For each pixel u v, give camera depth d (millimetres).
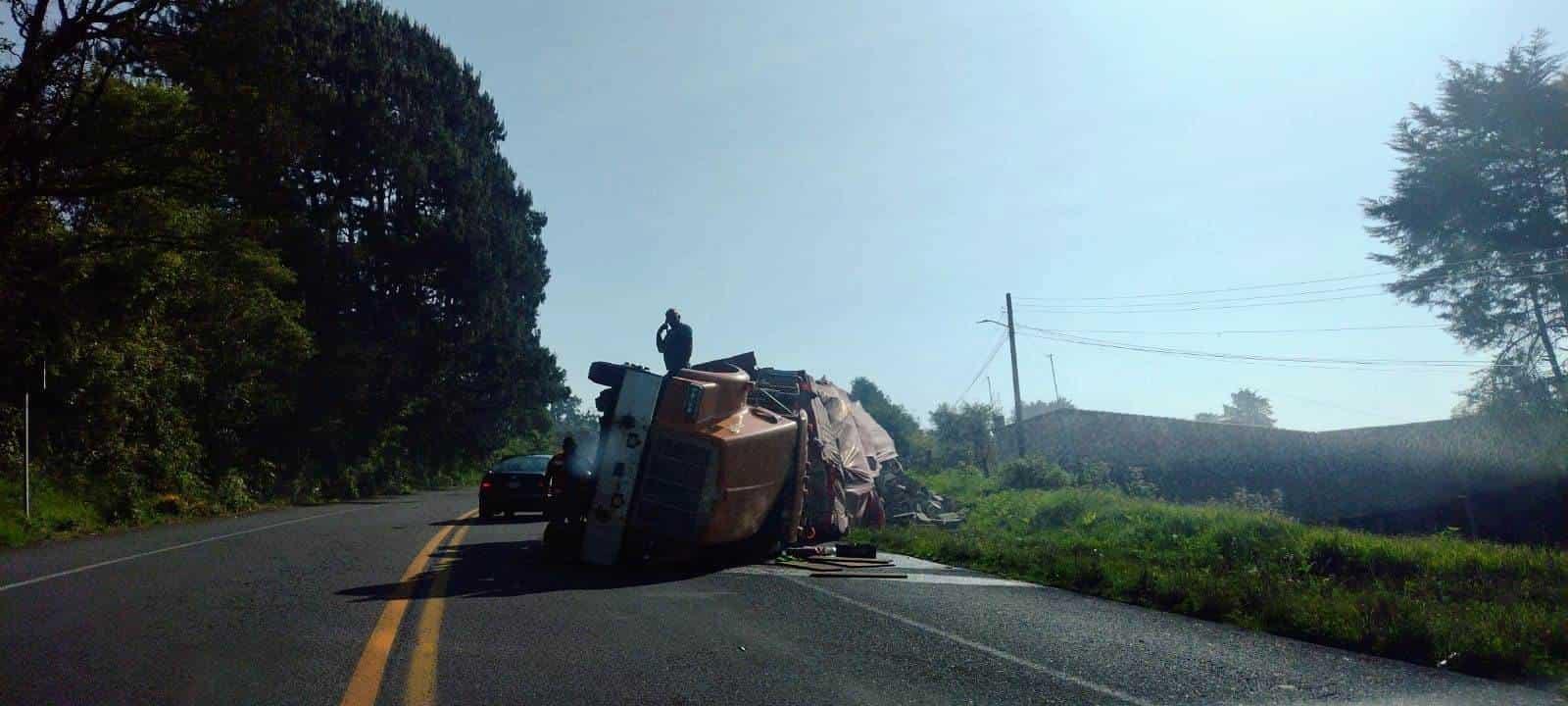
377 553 14328
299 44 42500
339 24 45281
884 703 6422
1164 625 9406
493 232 52500
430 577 11727
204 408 31141
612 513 12727
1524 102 39875
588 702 6355
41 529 19984
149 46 21891
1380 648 8367
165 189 24188
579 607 9766
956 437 57000
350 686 6609
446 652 7641
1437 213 42031
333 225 42812
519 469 22641
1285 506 33531
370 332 45719
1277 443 35438
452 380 50812
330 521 22172
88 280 23906
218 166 23172
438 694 6465
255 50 22609
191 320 30281
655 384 13086
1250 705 6559
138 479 26016
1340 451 32844
